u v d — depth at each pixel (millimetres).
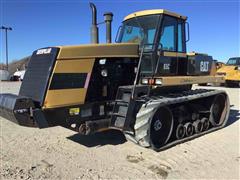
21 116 5332
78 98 5793
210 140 6988
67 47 5613
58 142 6695
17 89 19938
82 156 5789
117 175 4918
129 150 6176
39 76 5648
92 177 4820
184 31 7402
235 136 7348
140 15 6902
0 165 5227
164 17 6707
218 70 19844
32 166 5227
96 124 6043
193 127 7289
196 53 7887
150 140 5867
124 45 6473
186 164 5453
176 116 6828
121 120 6012
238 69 19406
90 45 5961
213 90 8203
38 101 5473
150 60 6504
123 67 6547
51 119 5535
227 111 8297
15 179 4668
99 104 6172
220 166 5379
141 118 5863
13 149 6152
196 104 7633
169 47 6930
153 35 6586
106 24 7328
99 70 6129
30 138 6992
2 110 5699
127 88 6059
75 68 5715
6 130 7742
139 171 5102
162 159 5688
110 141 6785
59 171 5031
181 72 7332
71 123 5809
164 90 7074
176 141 6621
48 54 5617
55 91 5488
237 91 17062
